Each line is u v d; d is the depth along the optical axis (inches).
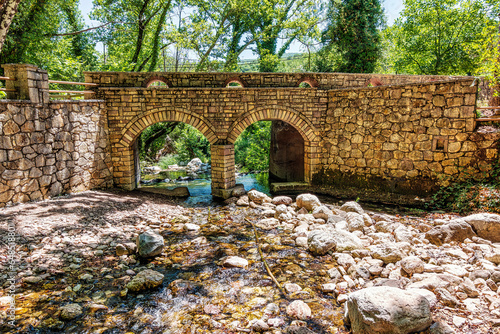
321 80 429.7
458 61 679.7
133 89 387.9
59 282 174.9
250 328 143.2
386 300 130.2
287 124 554.3
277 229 288.7
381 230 269.3
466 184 321.4
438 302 151.3
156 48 730.8
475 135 314.8
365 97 383.9
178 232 280.5
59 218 251.0
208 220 319.9
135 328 142.3
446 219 292.5
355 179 404.5
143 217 310.8
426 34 712.4
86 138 352.2
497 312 138.9
